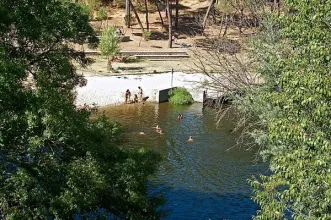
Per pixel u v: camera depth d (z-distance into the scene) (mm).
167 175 33906
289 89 14891
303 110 14469
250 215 28938
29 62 19172
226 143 40062
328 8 15367
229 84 41625
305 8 16016
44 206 16203
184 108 49281
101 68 57625
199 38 71938
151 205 19594
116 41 57250
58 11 18891
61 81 19656
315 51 14555
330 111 13422
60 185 16922
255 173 34750
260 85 32125
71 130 16953
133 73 56812
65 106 17016
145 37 71688
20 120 15531
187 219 28141
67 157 17969
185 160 36656
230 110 46562
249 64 36000
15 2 18516
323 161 12719
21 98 16094
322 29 15594
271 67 26734
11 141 15992
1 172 15930
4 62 15609
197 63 58969
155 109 48531
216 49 47406
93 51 61844
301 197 13344
